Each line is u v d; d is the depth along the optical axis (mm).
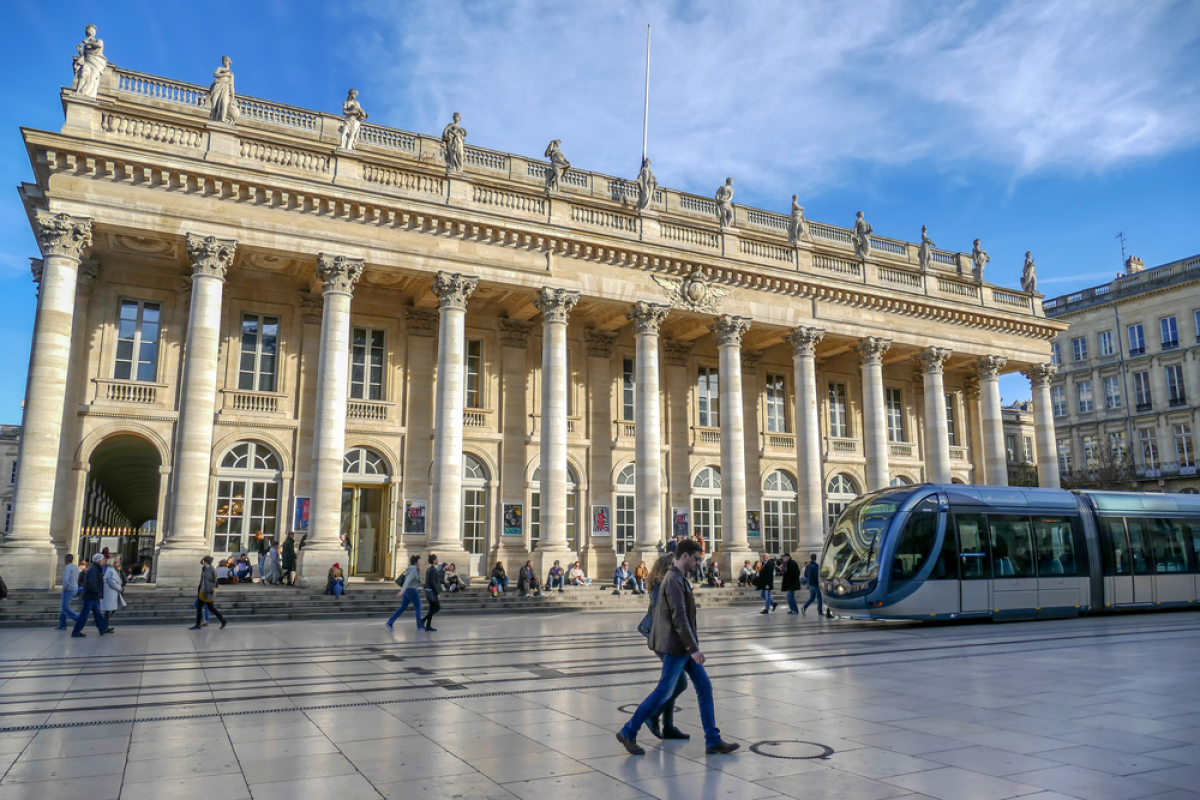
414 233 31719
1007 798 6379
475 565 35250
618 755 7758
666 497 39938
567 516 37750
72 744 8234
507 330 37375
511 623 23641
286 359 33125
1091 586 25438
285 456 32438
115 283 31078
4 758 7684
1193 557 27750
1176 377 61500
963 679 12516
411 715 9672
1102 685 11875
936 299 43156
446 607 27688
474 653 15945
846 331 40844
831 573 23906
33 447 25219
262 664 14289
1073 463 67875
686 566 8258
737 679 12602
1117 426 65000
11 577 24344
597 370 39188
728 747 7828
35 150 26453
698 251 37094
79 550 29156
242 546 31438
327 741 8344
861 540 23547
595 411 38812
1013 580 23953
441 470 30828
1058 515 25484
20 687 11805
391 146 35125
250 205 29219
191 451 27328
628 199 39688
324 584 28250
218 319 28406
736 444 36781
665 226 37094
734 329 37625
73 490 29328
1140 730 8828
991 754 7785
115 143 26938
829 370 45781
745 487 41375
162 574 26406
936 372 43281
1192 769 7238
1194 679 12438
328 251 30156
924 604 22438
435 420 31375
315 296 33812
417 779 6934
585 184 38844
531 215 34125
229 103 29594
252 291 33000
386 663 14414
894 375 48062
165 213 27938
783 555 40906
